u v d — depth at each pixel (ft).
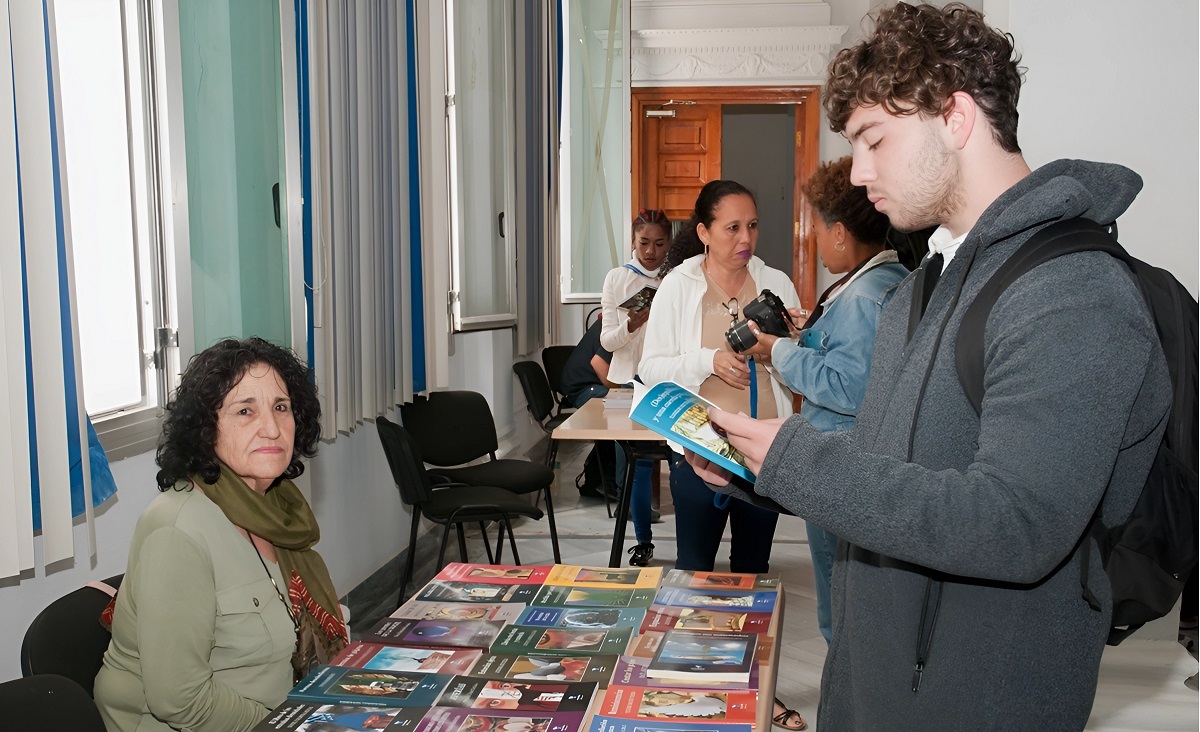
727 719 4.61
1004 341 3.52
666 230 17.30
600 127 24.35
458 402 15.10
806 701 10.73
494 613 6.18
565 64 24.23
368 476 13.85
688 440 4.20
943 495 3.37
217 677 6.10
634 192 28.48
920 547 3.37
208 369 6.23
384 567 14.23
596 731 4.49
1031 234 3.74
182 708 5.70
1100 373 3.33
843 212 8.71
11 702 4.63
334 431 11.61
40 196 6.66
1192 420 4.05
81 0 8.12
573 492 21.01
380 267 13.12
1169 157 12.87
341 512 12.80
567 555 16.40
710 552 10.87
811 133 27.78
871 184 4.06
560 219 24.14
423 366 14.78
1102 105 12.96
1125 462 3.82
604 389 18.84
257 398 6.30
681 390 4.49
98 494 7.43
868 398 4.45
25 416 6.50
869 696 4.15
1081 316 3.39
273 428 6.31
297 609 6.45
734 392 10.45
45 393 6.75
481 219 18.38
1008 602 3.78
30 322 6.60
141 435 8.48
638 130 28.37
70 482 7.11
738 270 11.03
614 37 24.32
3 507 6.35
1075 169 3.85
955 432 3.80
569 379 19.30
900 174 3.93
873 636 4.13
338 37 11.64
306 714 4.70
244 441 6.25
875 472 3.50
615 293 17.17
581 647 5.55
